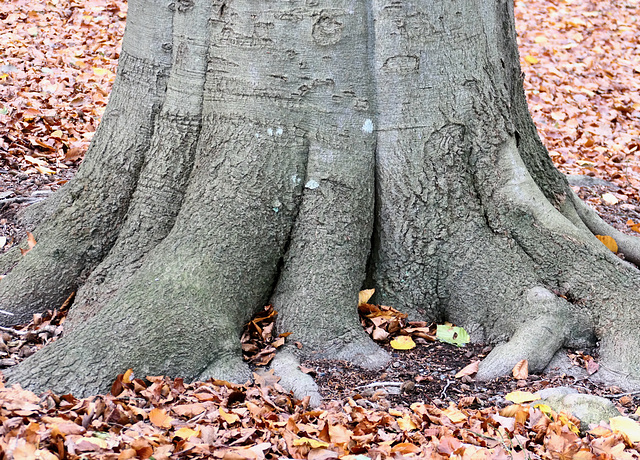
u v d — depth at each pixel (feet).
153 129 12.04
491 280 12.02
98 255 12.14
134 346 9.89
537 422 9.46
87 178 12.34
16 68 23.00
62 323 11.46
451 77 11.74
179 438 8.31
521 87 13.35
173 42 11.76
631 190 20.62
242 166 11.35
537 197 12.25
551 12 37.35
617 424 9.29
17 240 13.91
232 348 10.57
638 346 11.12
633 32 35.91
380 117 11.86
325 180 11.55
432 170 11.96
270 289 11.81
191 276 10.85
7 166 17.56
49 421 7.89
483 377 10.89
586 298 11.89
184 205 11.68
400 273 12.34
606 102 27.96
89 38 27.50
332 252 11.55
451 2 11.58
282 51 11.16
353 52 11.45
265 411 9.31
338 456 8.24
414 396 10.34
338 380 10.60
